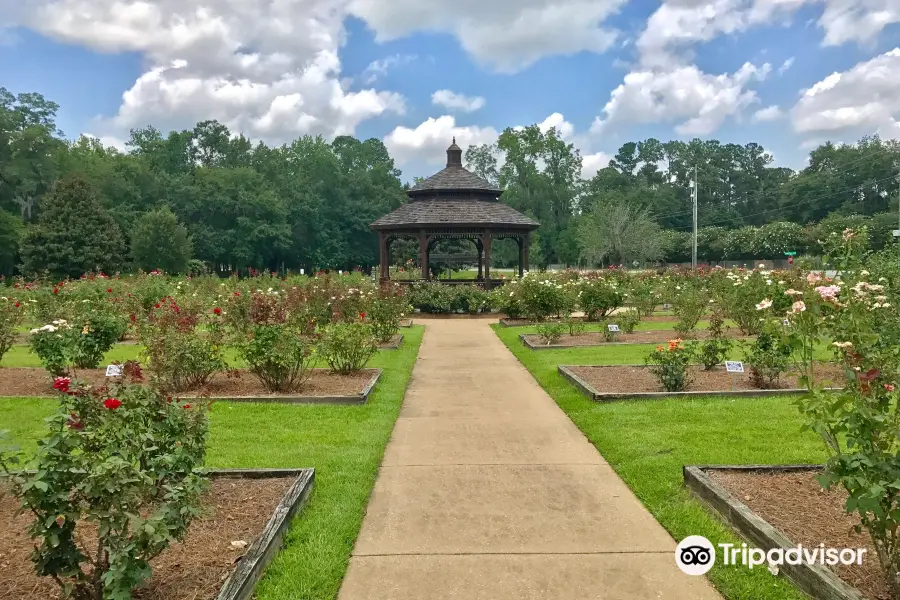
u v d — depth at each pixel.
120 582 2.80
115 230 43.56
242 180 62.62
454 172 26.70
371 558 3.87
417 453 6.02
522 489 5.02
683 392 7.91
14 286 23.30
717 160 95.12
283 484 4.82
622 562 3.78
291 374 9.06
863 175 69.19
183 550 3.70
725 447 5.79
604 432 6.43
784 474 4.88
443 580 3.59
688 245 62.03
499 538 4.12
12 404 7.78
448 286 23.75
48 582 3.34
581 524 4.34
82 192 42.66
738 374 9.08
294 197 65.50
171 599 3.16
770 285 12.72
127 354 11.95
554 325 14.86
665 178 98.25
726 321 17.28
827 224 47.66
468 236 25.70
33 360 11.75
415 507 4.67
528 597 3.40
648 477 5.14
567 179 73.88
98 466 2.85
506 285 22.14
